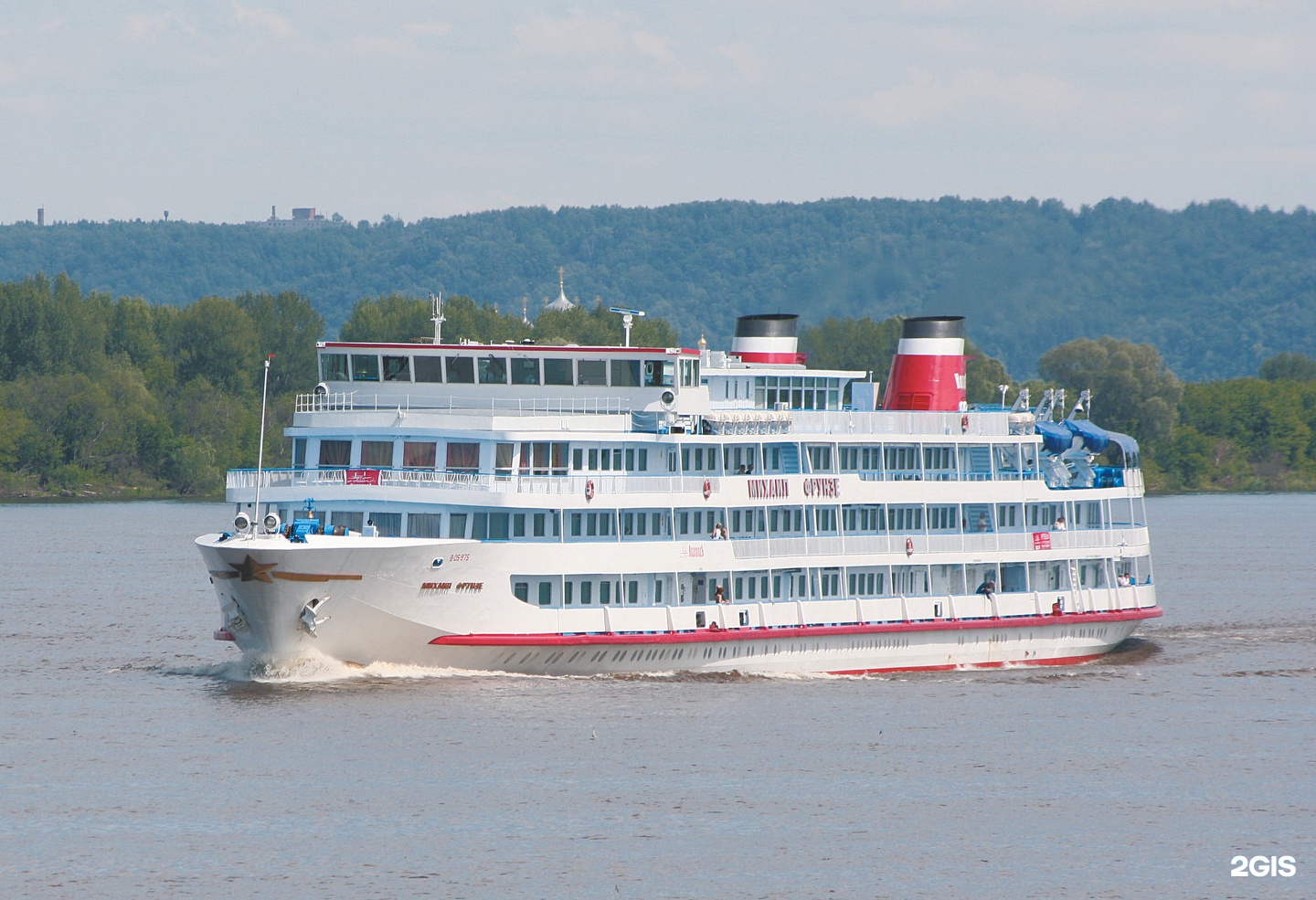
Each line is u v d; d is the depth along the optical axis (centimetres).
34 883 18388
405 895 18225
